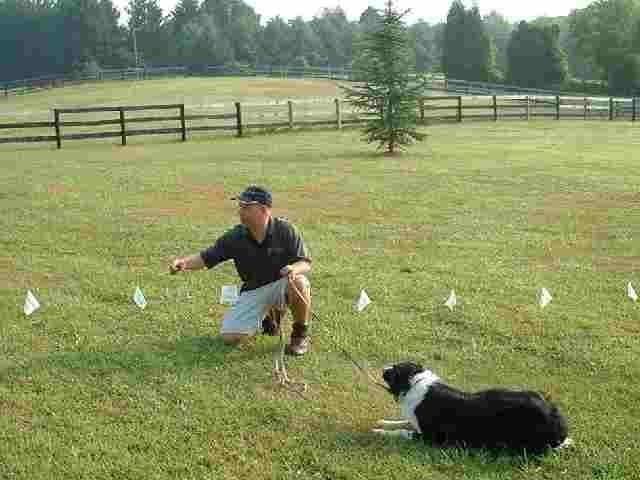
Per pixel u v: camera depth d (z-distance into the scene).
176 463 4.21
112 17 95.12
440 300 7.01
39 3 99.56
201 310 6.73
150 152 19.34
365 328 6.29
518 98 34.41
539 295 7.20
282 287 5.75
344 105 33.69
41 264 8.22
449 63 66.25
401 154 18.66
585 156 18.20
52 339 6.06
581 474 4.05
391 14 19.31
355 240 9.50
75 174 14.62
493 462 4.13
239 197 5.58
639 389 5.12
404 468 4.13
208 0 109.31
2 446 4.40
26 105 39.84
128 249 8.89
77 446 4.40
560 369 5.50
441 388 4.34
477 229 10.11
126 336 6.12
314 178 14.37
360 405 4.93
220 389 5.14
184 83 52.09
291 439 4.47
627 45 58.47
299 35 91.25
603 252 8.91
